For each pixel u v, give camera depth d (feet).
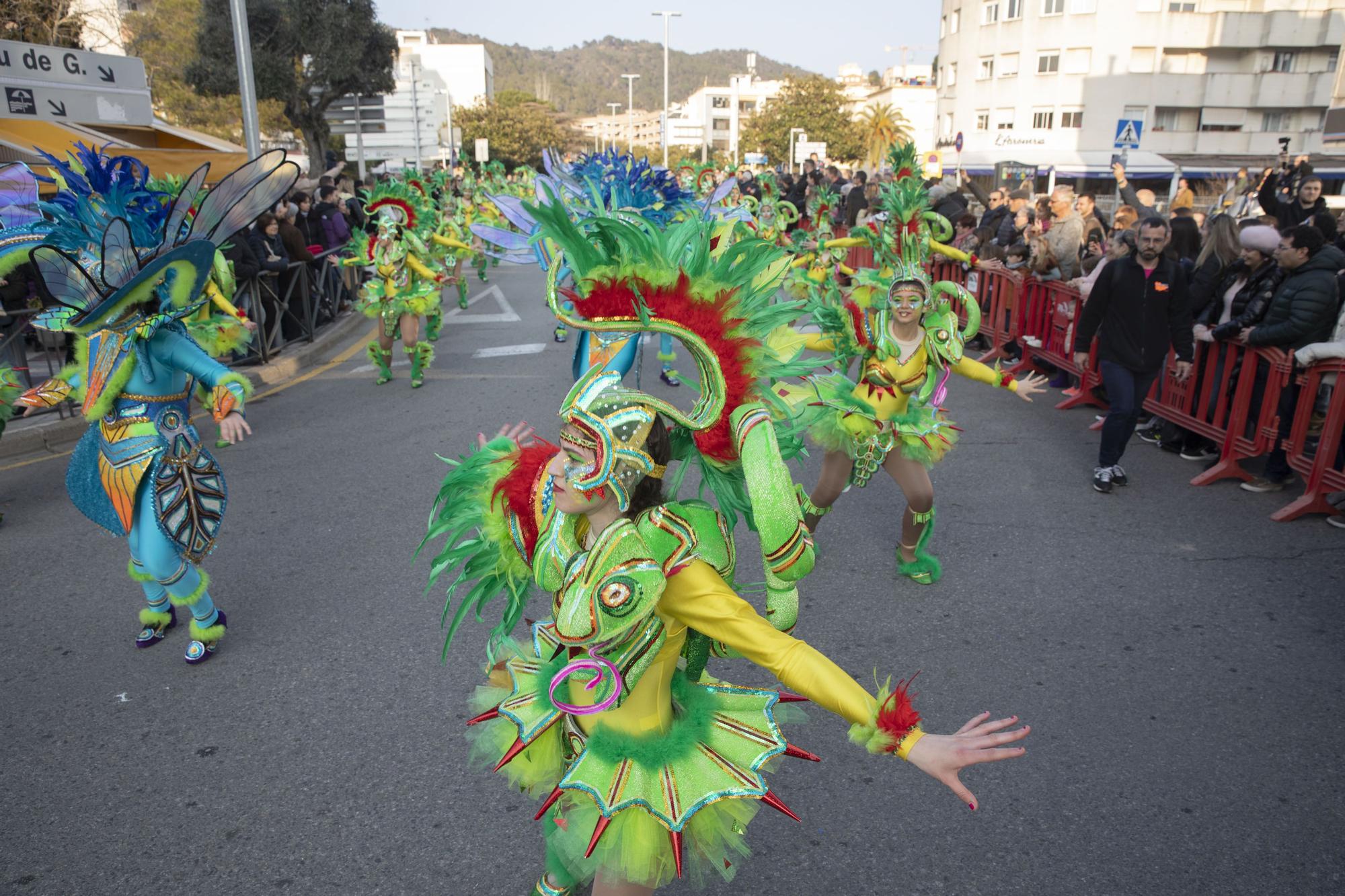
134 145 43.21
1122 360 21.36
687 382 7.69
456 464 8.70
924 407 16.65
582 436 6.80
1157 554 18.83
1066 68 176.65
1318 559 18.43
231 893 10.17
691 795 7.43
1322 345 19.69
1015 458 25.12
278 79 95.09
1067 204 31.68
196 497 14.57
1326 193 143.23
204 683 14.51
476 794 11.78
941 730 12.98
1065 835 10.91
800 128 249.75
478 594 8.78
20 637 16.05
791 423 8.86
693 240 7.56
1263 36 168.96
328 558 19.11
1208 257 24.53
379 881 10.32
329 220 49.96
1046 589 17.34
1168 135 176.76
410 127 143.02
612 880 7.61
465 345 43.37
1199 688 13.98
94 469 14.76
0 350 27.35
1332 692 13.84
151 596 15.53
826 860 10.57
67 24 56.03
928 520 17.15
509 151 278.46
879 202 15.92
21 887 10.27
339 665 14.97
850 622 16.17
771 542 7.11
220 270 15.87
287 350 40.91
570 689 8.03
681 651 7.92
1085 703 13.62
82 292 13.56
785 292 26.55
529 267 78.13
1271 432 21.29
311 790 11.89
